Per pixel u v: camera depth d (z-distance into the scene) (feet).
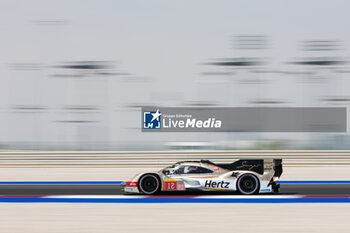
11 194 131.13
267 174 119.24
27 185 159.22
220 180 117.80
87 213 96.53
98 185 157.58
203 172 119.24
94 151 258.16
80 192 134.72
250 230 79.82
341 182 166.50
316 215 93.61
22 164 252.21
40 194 130.72
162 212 96.73
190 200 112.68
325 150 252.21
